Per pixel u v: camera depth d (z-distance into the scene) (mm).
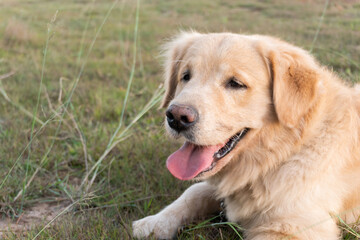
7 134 1270
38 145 1211
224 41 919
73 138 1269
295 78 876
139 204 1019
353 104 919
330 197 874
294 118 862
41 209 1020
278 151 889
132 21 3178
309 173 867
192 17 3111
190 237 896
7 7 3898
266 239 844
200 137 849
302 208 859
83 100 1525
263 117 889
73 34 2789
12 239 887
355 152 899
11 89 1632
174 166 873
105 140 1254
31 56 2188
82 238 889
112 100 1531
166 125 894
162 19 3203
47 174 1132
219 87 882
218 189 944
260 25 2689
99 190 1060
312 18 2838
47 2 4324
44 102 1486
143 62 2090
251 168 905
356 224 901
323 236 844
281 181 880
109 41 2615
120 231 910
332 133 883
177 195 1038
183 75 944
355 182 899
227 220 968
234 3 3891
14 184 1060
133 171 1127
